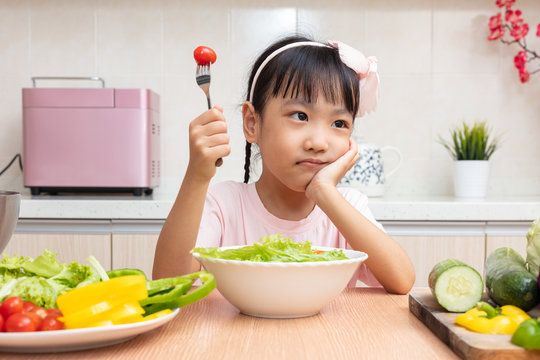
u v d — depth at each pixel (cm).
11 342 44
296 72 83
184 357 46
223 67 197
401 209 154
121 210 154
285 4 197
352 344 50
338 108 85
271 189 106
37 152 170
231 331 54
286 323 57
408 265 77
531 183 198
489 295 63
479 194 179
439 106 198
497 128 198
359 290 78
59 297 48
